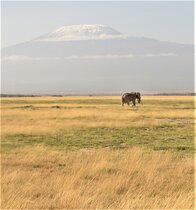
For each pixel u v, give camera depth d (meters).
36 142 53.66
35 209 22.20
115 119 85.50
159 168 33.19
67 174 31.45
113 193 25.00
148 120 84.06
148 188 26.25
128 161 35.69
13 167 35.31
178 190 26.02
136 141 54.38
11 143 52.75
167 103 185.88
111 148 48.38
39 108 128.88
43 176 30.64
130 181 27.70
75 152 43.78
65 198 23.17
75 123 75.62
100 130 66.69
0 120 83.31
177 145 49.84
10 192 24.50
